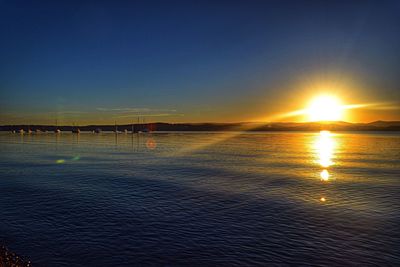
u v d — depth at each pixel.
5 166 64.06
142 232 23.97
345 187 42.16
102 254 20.09
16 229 24.20
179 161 75.19
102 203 32.41
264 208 30.95
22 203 32.12
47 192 37.72
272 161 75.62
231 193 37.81
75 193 37.28
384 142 182.75
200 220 26.98
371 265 18.92
